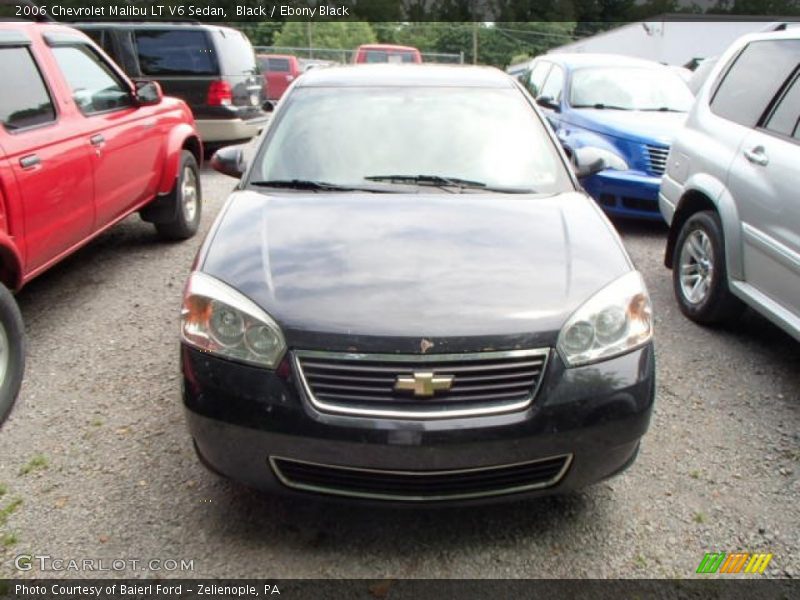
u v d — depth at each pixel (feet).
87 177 14.75
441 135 12.37
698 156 15.76
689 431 11.27
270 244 9.49
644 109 25.30
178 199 20.16
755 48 15.44
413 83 13.52
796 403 12.19
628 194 22.36
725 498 9.66
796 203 12.09
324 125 12.53
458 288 8.54
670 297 17.21
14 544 8.58
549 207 10.82
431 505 8.09
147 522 9.01
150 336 14.40
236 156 12.78
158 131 18.97
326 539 8.80
